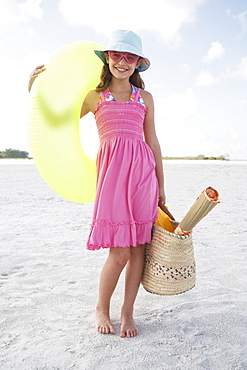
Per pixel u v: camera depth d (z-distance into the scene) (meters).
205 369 1.76
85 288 2.82
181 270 2.24
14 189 9.13
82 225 5.10
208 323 2.24
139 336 2.09
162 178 2.48
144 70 2.51
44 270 3.23
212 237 4.36
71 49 2.47
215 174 13.89
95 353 1.90
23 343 2.01
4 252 3.75
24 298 2.63
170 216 2.50
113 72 2.30
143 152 2.29
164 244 2.22
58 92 2.29
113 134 2.29
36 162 2.34
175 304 2.53
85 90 2.42
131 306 2.22
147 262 2.31
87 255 3.68
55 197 7.87
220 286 2.83
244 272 3.14
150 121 2.46
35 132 2.28
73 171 2.35
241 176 13.06
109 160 2.27
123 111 2.32
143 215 2.24
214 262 3.41
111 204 2.19
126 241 2.17
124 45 2.25
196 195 8.20
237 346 1.98
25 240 4.24
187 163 22.06
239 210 6.26
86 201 2.56
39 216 5.75
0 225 5.06
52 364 1.80
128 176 2.23
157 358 1.85
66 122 2.29
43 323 2.25
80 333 2.12
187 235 2.21
